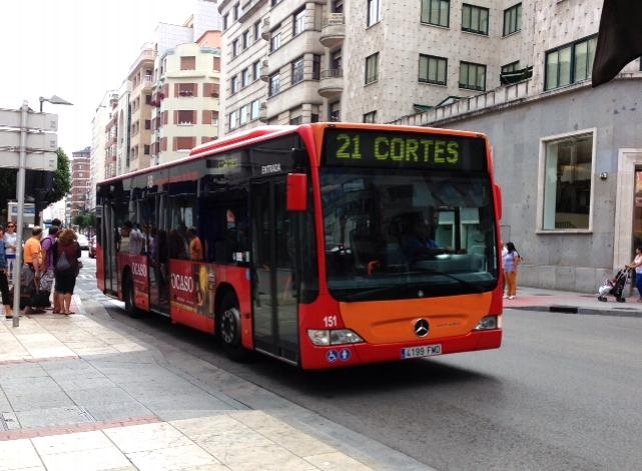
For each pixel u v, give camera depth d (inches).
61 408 240.4
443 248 293.0
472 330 296.7
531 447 211.3
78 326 450.6
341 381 308.7
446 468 192.7
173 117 2908.5
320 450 193.8
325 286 267.0
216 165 365.7
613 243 837.8
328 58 1507.1
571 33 912.3
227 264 349.7
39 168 446.0
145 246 488.1
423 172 291.9
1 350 358.0
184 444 197.8
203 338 436.5
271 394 282.5
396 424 238.7
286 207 285.0
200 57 2888.8
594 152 861.2
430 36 1325.0
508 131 1005.8
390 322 278.1
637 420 241.6
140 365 322.7
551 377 316.2
